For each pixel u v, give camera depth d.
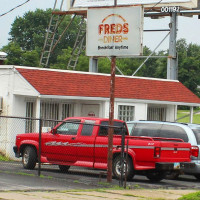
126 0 36.16
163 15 36.25
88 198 14.73
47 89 26.33
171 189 17.86
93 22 18.53
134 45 17.92
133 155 18.83
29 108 27.06
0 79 26.86
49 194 15.04
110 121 18.03
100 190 16.30
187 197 15.47
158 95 31.23
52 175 19.25
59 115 28.20
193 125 21.38
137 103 30.14
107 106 28.75
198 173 20.66
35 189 15.72
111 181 17.88
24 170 20.33
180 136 20.94
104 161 19.47
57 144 20.38
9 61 67.81
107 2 36.72
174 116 33.00
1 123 26.66
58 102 28.16
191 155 20.52
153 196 15.81
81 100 29.22
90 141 19.70
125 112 29.69
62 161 20.34
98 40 18.44
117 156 19.14
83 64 71.19
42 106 27.53
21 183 16.69
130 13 17.95
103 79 29.42
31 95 25.94
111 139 17.84
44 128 26.22
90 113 28.98
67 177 18.94
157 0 35.34
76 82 28.06
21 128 26.56
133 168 18.89
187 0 34.72
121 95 29.28
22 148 21.27
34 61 69.94
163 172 19.77
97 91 28.41
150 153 18.55
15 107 26.39
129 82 30.48
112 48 18.19
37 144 20.75
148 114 32.00
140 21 17.84
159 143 18.52
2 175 18.25
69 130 20.38
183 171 19.89
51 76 27.20
